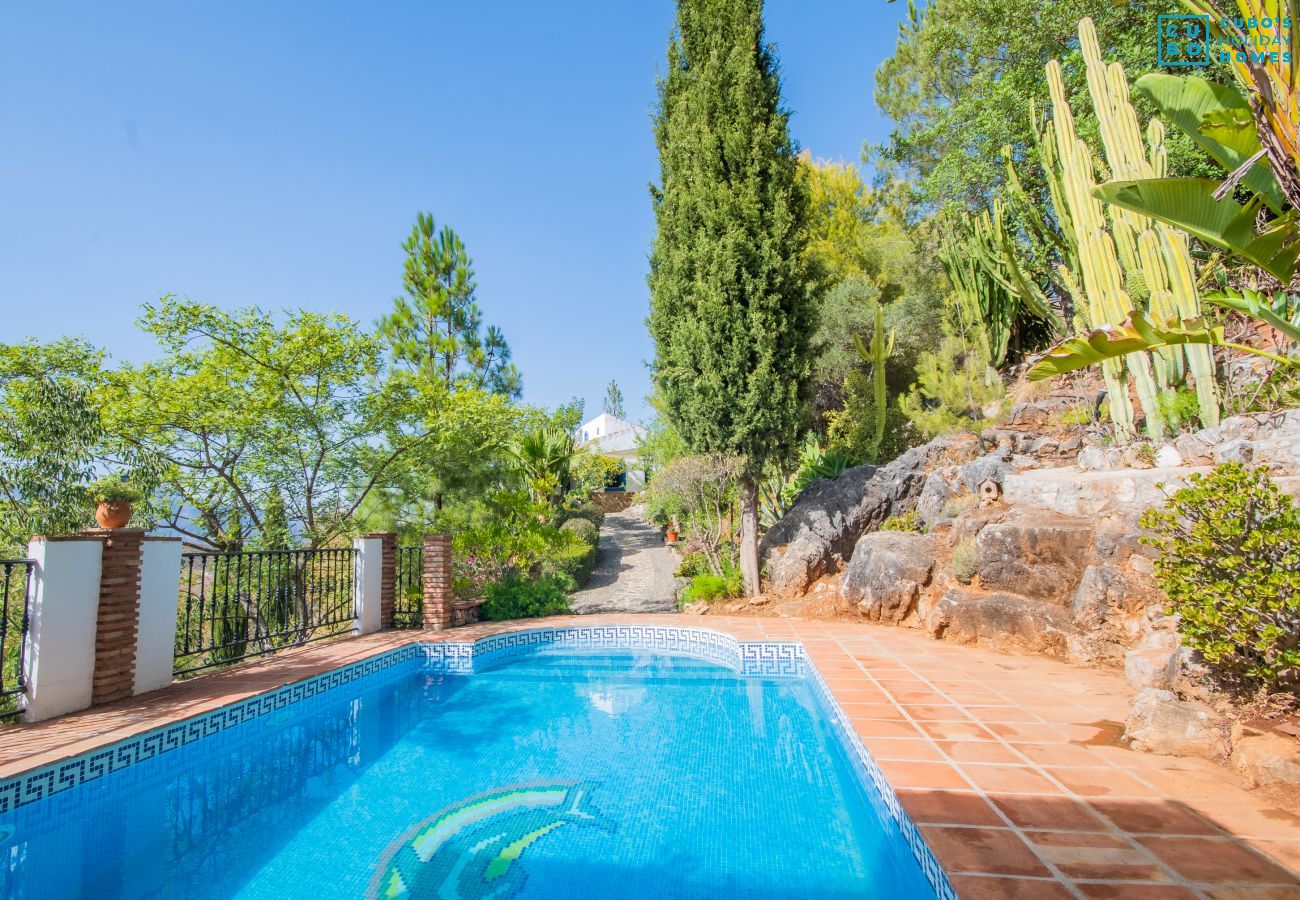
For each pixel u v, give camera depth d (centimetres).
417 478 1329
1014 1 1465
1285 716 408
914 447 1447
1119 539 740
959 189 1672
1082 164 991
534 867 372
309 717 702
